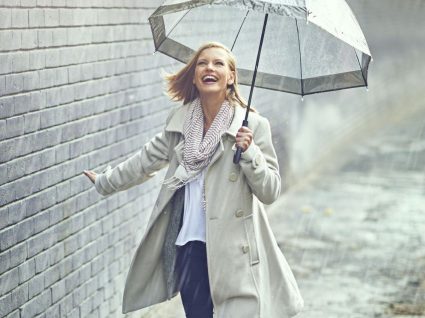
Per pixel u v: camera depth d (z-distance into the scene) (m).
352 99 19.50
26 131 6.14
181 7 5.56
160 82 9.22
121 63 8.09
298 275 9.51
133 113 8.44
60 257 6.77
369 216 12.06
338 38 5.86
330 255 10.25
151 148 6.14
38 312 6.38
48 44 6.50
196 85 5.95
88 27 7.30
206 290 6.00
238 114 5.96
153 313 8.47
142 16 8.66
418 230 11.38
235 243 5.88
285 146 14.20
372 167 15.38
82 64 7.17
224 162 5.88
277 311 6.09
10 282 5.92
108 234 7.82
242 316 5.87
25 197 6.14
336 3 5.88
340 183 14.09
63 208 6.81
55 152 6.65
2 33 5.76
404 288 9.13
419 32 25.98
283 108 14.31
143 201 8.78
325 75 6.53
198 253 5.93
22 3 6.04
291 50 6.56
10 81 5.88
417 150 17.02
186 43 6.77
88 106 7.30
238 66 6.78
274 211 12.27
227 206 5.86
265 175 5.80
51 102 6.56
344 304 8.64
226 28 10.55
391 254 10.30
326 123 17.02
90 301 7.41
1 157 5.76
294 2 5.52
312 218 11.91
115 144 7.97
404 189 13.73
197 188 5.91
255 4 5.48
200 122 5.95
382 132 19.09
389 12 24.33
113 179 6.23
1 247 5.78
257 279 5.94
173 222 5.97
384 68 23.31
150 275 6.12
